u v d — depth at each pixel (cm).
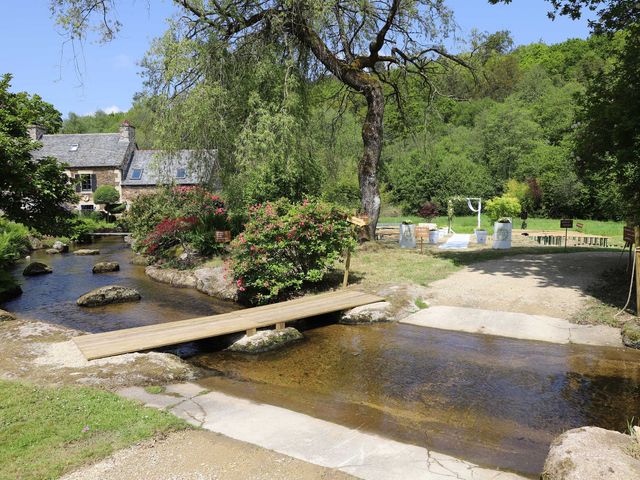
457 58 1717
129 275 1516
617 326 803
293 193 1412
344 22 1524
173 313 1038
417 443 455
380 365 695
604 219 3494
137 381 594
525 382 617
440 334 832
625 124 954
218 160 1440
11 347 700
